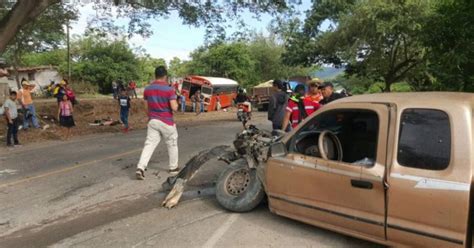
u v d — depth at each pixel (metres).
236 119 23.03
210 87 32.44
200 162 6.11
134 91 36.22
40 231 5.14
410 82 27.25
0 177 7.91
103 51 51.06
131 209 5.85
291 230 4.85
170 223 5.24
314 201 4.45
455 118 3.60
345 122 4.98
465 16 7.93
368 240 4.09
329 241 4.53
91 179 7.56
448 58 7.96
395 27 23.23
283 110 8.09
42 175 7.99
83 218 5.54
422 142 3.73
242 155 5.79
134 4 16.98
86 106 23.41
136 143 12.27
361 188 4.00
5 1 20.33
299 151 4.82
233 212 5.52
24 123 15.13
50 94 37.19
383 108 4.06
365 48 26.94
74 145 12.12
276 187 4.85
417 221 3.65
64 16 23.67
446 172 3.53
